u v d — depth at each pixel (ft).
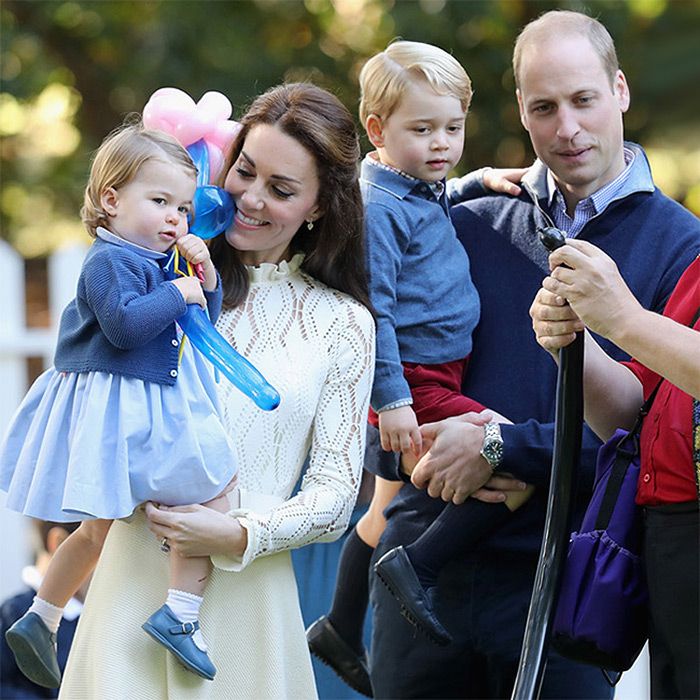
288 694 42.39
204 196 42.01
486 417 46.98
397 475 49.06
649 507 39.65
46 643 44.16
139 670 40.81
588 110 47.11
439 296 48.34
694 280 41.24
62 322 41.50
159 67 130.31
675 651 38.50
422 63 48.32
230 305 43.11
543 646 39.27
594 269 38.17
